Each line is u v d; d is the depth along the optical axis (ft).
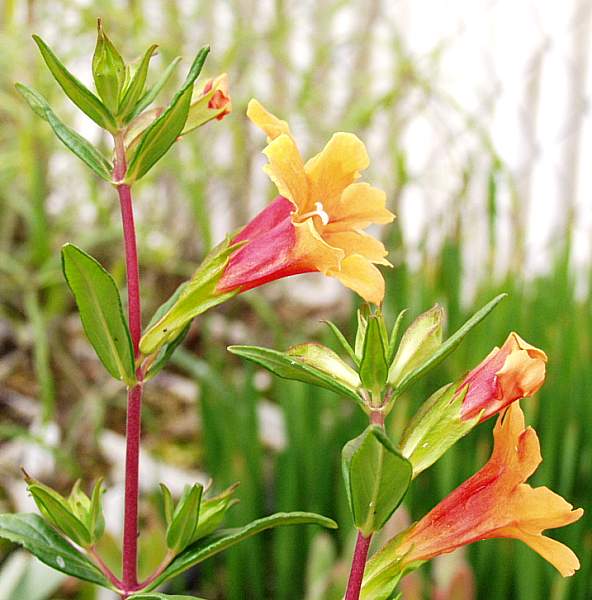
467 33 2.84
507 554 1.79
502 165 2.35
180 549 0.96
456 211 2.28
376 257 0.90
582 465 1.95
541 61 2.77
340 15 3.03
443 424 0.88
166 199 3.02
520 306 2.09
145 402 2.73
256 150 2.89
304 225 0.87
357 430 1.95
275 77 2.87
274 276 0.91
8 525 0.96
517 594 1.80
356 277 0.87
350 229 0.91
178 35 2.65
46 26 2.57
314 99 2.80
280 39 2.66
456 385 0.88
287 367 0.86
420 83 2.49
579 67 2.74
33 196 2.33
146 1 2.76
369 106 2.50
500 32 2.80
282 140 0.86
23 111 2.31
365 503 0.85
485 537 0.88
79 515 0.99
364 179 2.71
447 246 2.19
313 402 1.92
